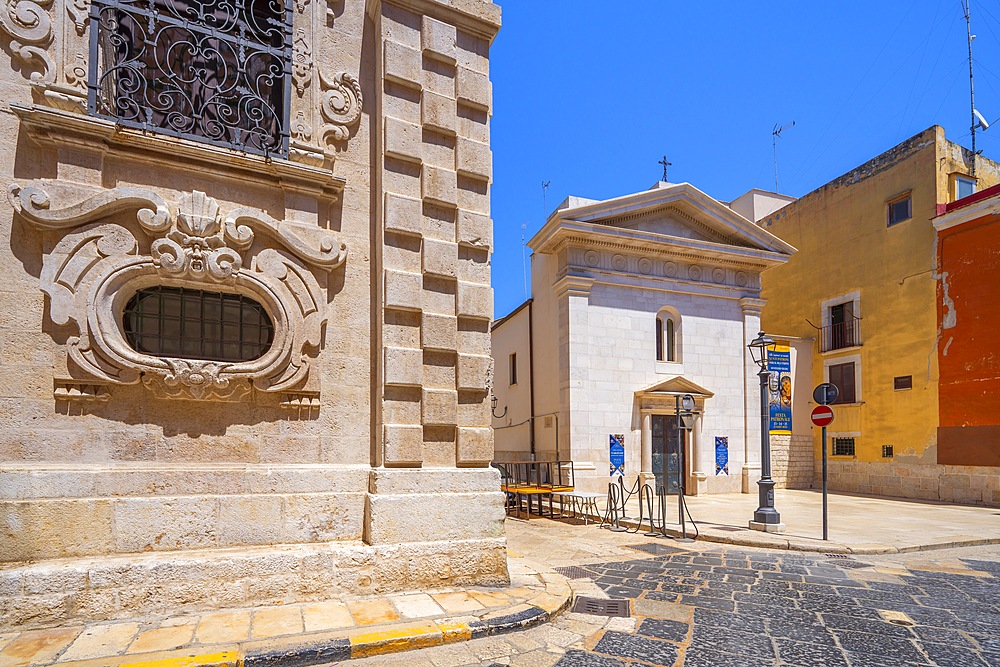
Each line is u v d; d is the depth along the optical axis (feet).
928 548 31.32
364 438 19.72
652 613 18.45
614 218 57.88
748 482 60.29
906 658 14.87
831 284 70.44
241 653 13.42
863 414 64.75
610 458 54.70
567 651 14.98
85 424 16.35
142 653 13.33
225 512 17.37
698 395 58.44
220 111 18.53
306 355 18.98
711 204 60.64
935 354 58.13
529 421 62.69
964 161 61.67
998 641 16.20
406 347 20.25
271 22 19.72
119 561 15.71
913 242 61.26
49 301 16.02
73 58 16.76
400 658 14.25
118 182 17.19
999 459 51.78
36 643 13.80
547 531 37.73
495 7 23.00
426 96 21.50
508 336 72.02
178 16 18.12
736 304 63.05
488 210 22.48
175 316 17.87
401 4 21.45
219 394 17.70
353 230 20.40
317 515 18.45
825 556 29.19
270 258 18.49
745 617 18.13
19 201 15.65
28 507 15.42
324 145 19.99
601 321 56.39
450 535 19.48
